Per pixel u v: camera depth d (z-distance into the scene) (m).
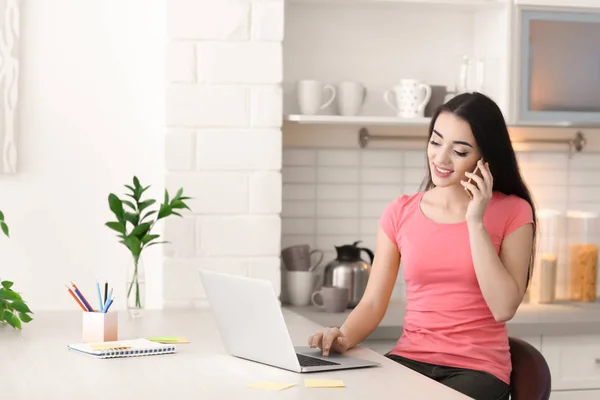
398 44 3.74
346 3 3.58
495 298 2.35
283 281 3.61
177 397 1.72
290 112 3.65
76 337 2.44
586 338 3.28
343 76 3.70
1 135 3.28
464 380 2.33
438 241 2.50
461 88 3.52
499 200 2.53
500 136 2.50
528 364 2.41
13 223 3.35
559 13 3.47
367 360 2.17
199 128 3.19
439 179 2.50
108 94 3.40
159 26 3.43
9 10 3.27
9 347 2.27
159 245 3.38
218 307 2.18
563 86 3.49
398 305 3.58
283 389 1.80
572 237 3.71
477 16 3.72
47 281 3.38
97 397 1.72
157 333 2.55
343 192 3.72
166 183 3.18
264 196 3.22
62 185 3.38
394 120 3.39
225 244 3.21
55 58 3.36
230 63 3.19
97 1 3.38
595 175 3.87
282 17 3.21
